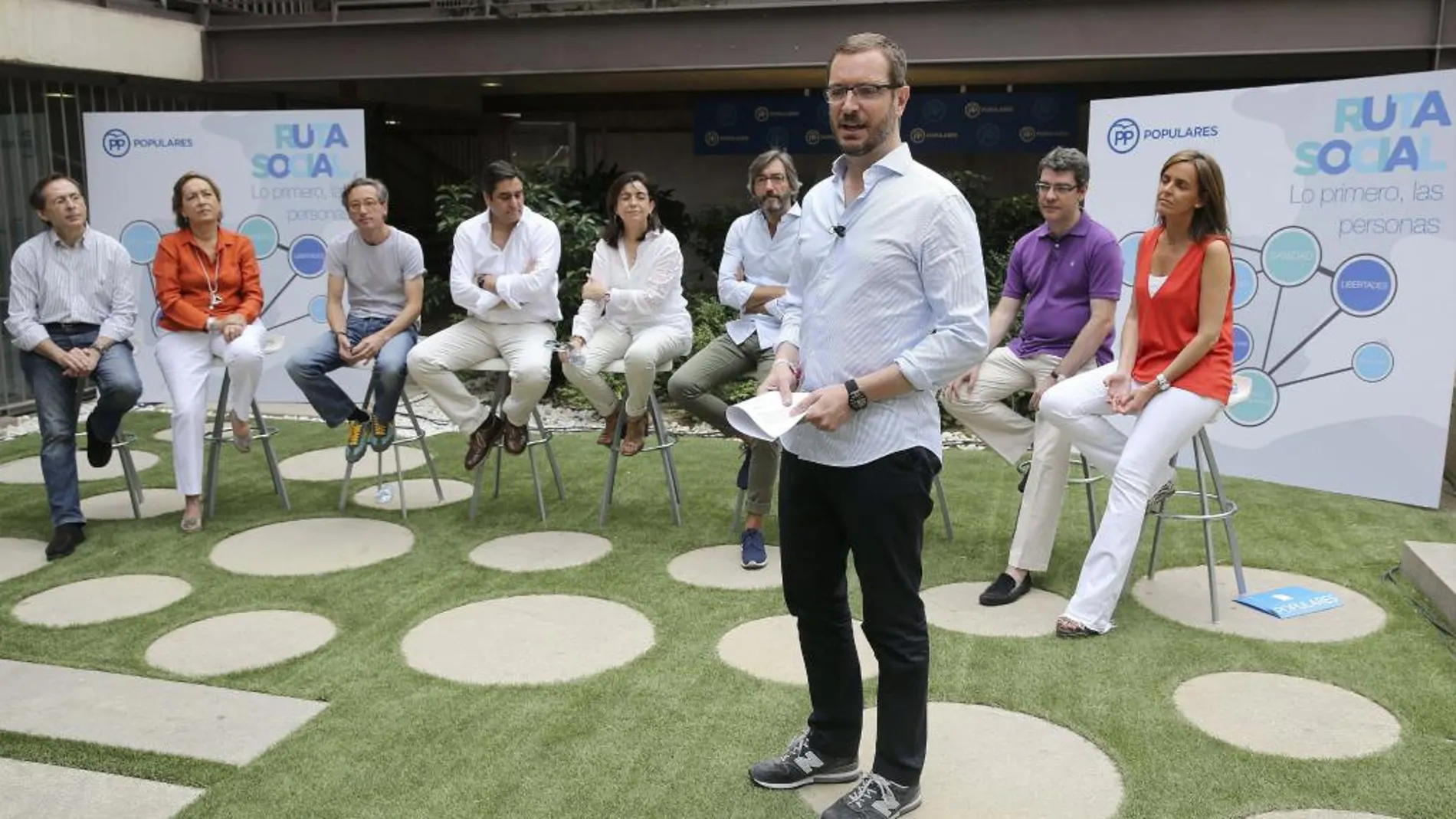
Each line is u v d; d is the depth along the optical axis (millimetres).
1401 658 3438
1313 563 4359
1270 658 3445
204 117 6891
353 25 8203
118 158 6996
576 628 3725
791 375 2535
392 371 4859
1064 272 4188
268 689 3248
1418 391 5027
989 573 4297
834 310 2389
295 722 3033
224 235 5020
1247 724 3004
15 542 4711
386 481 5703
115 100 8227
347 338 5020
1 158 7305
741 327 4645
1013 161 10859
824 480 2414
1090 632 3617
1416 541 4516
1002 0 7340
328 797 2639
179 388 4816
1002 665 3404
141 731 2977
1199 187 3516
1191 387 3592
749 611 3887
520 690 3238
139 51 7844
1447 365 4938
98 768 2775
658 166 11734
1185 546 4594
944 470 5918
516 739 2934
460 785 2691
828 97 2336
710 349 4652
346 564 4410
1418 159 4852
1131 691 3215
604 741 2920
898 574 2389
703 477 5789
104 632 3691
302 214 6887
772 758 2764
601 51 8055
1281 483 5473
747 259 4668
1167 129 5492
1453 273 4844
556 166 9289
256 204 6930
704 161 11641
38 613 3877
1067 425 3787
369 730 2980
